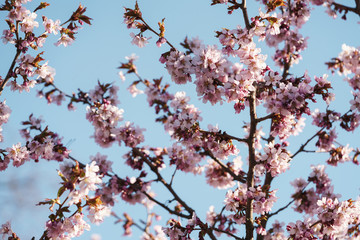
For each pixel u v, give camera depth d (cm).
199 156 861
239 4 657
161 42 634
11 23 644
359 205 643
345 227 654
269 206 634
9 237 549
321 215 639
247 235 637
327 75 621
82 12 685
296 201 874
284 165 632
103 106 792
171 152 862
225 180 909
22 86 668
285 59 938
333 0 873
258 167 743
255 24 618
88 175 488
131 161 861
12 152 673
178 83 634
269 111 665
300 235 639
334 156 868
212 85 615
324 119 819
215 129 675
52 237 514
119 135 808
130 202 867
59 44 684
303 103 612
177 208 866
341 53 870
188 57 620
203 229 626
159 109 934
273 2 623
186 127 682
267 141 876
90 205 529
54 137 807
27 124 840
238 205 665
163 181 822
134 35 642
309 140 823
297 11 898
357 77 873
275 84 646
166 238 707
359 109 800
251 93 653
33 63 652
